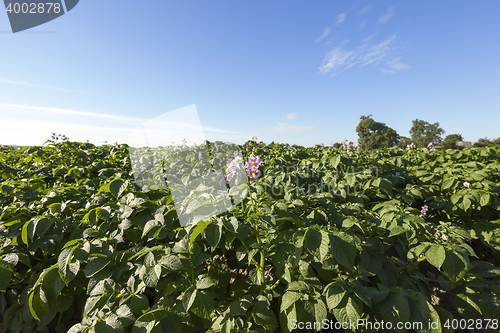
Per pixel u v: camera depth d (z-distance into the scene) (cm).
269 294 209
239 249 218
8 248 264
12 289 249
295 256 191
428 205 412
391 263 246
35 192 370
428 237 249
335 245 184
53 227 280
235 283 237
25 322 228
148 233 255
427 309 174
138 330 158
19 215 313
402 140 3731
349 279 194
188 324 188
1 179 523
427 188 457
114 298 191
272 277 244
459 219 398
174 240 250
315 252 182
